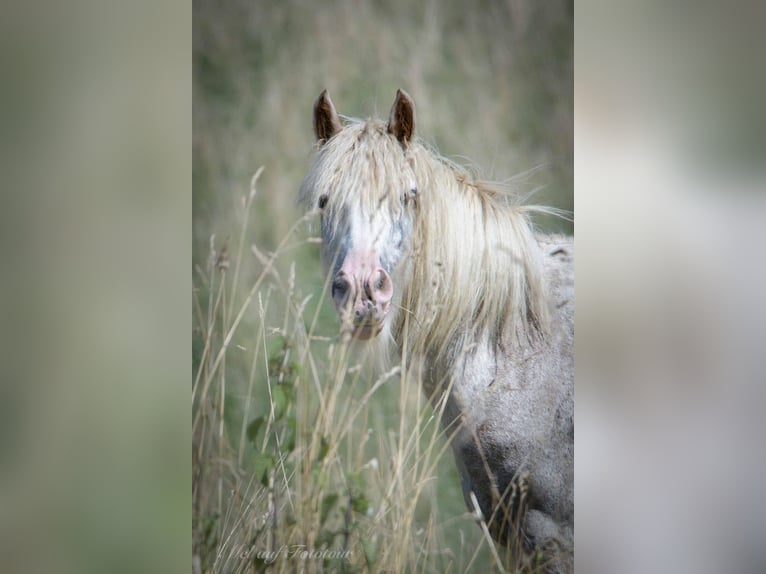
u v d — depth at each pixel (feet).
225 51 10.76
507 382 10.15
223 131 10.68
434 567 10.42
